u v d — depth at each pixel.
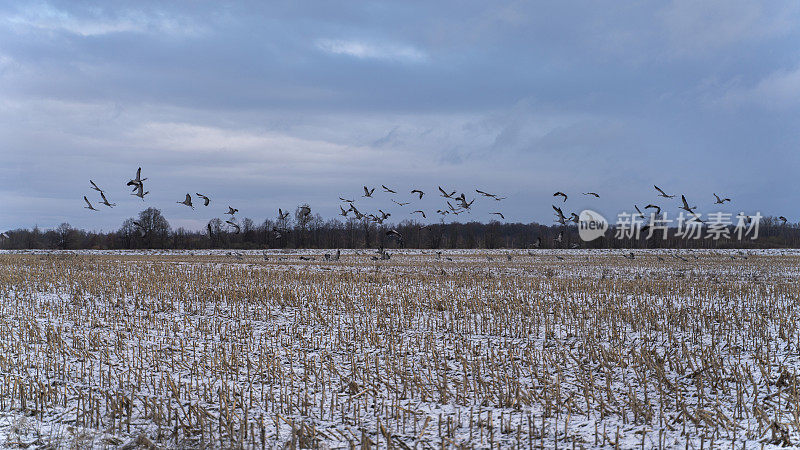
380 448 13.85
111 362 20.42
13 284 39.12
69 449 13.54
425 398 17.05
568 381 18.64
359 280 43.66
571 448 13.73
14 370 19.16
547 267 58.44
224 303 32.62
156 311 30.02
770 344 21.94
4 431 14.38
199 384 18.33
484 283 41.78
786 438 13.46
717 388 17.31
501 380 18.59
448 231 113.56
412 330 25.97
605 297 33.31
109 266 54.72
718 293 35.78
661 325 25.70
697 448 13.49
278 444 14.09
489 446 13.91
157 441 14.22
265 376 19.02
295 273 48.53
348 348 22.84
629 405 16.25
